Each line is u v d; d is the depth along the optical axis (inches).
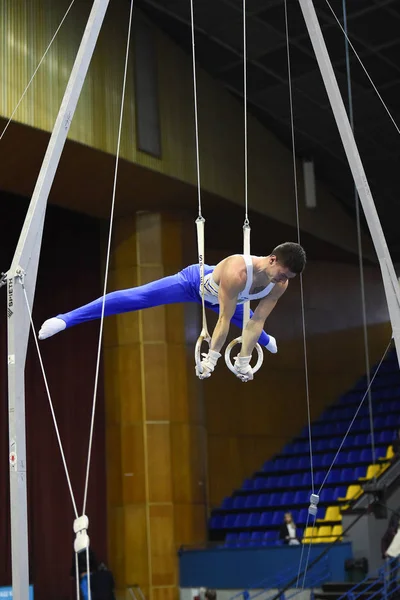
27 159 602.2
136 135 631.8
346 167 801.6
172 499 689.6
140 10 655.1
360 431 832.9
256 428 844.0
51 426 700.7
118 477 702.5
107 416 721.0
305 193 793.6
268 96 722.8
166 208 723.4
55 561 677.3
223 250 849.5
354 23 620.1
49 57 576.4
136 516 687.7
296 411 875.4
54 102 572.7
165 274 717.3
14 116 543.8
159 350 710.5
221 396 830.5
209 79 713.0
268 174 757.9
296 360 888.3
